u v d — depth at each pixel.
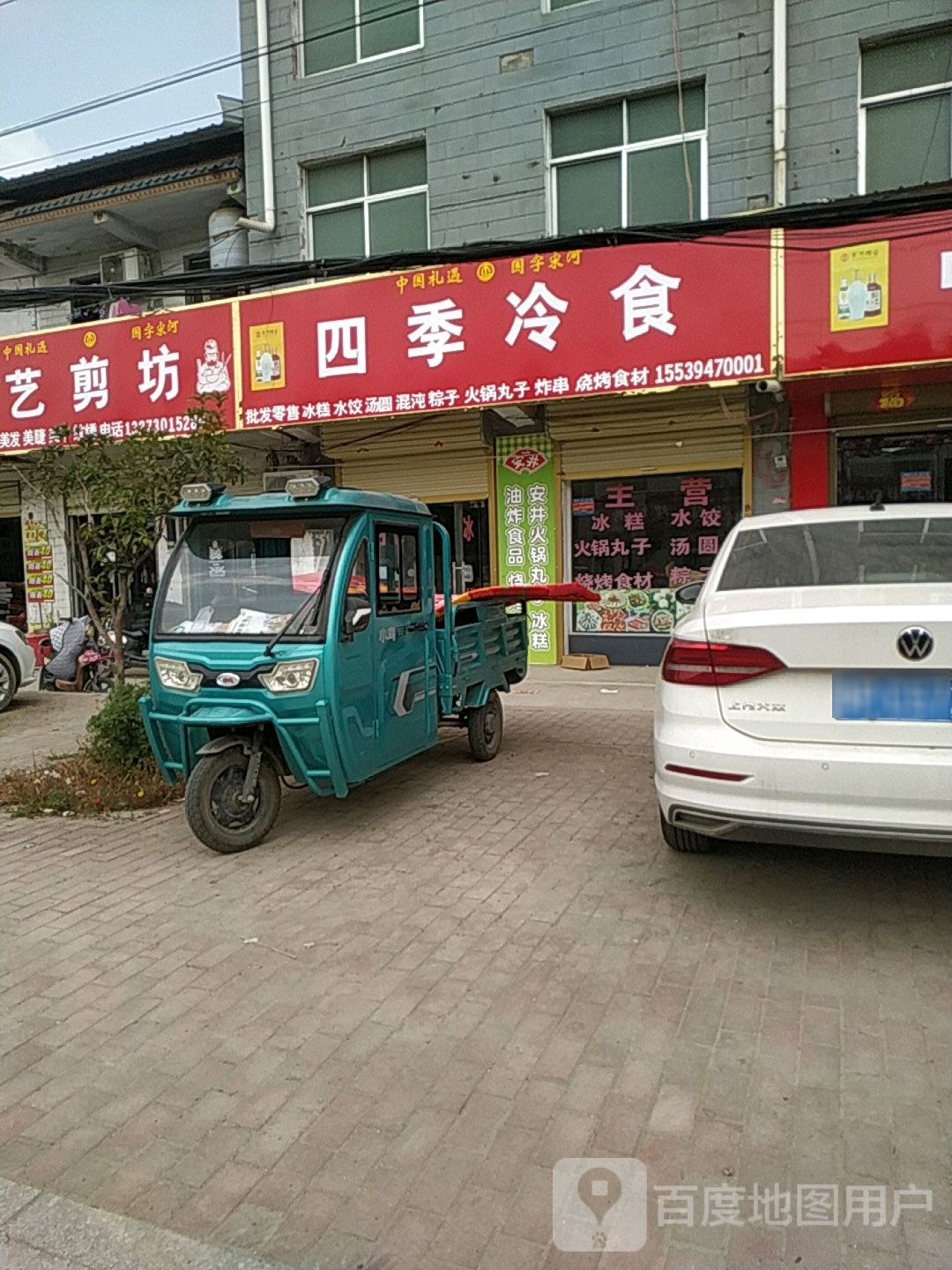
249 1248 2.29
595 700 9.73
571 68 10.75
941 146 9.55
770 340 8.52
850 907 4.15
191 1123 2.77
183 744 5.30
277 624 5.07
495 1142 2.64
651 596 11.60
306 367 10.33
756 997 3.39
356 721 5.15
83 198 13.64
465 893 4.45
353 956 3.81
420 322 9.80
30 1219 2.41
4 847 5.40
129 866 4.99
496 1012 3.33
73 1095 2.92
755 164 10.04
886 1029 3.16
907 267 8.09
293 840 5.32
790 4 9.80
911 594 3.71
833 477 10.48
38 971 3.78
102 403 11.30
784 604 3.82
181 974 3.71
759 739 3.65
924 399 9.77
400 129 11.63
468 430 12.00
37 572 14.80
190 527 5.51
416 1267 2.21
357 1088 2.91
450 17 11.28
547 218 11.00
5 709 10.41
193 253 14.59
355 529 5.16
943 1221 2.32
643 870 4.66
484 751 7.07
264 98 12.23
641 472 11.32
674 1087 2.87
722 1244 2.26
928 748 3.43
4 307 8.01
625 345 9.00
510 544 12.02
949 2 9.26
